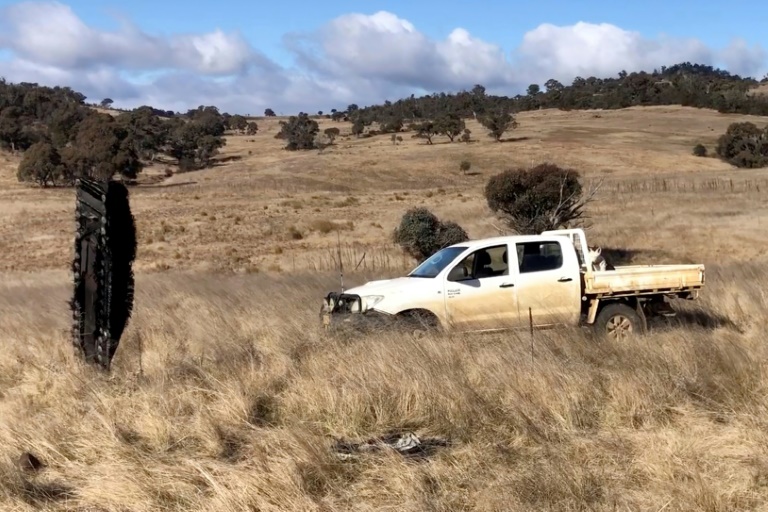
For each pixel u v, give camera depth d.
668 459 5.11
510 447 5.58
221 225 44.84
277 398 6.82
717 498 4.52
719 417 6.04
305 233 41.28
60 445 5.87
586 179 72.12
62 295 16.73
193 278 20.72
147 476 5.16
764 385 6.48
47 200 65.56
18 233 45.38
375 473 5.16
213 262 32.97
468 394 6.34
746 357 7.17
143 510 4.76
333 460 5.29
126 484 5.02
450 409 6.16
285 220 45.94
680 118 154.12
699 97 175.88
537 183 30.44
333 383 6.86
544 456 5.33
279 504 4.69
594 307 10.37
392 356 7.49
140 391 6.96
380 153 109.31
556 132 134.50
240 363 7.89
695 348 7.68
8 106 163.12
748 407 6.05
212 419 6.19
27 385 7.95
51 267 35.19
